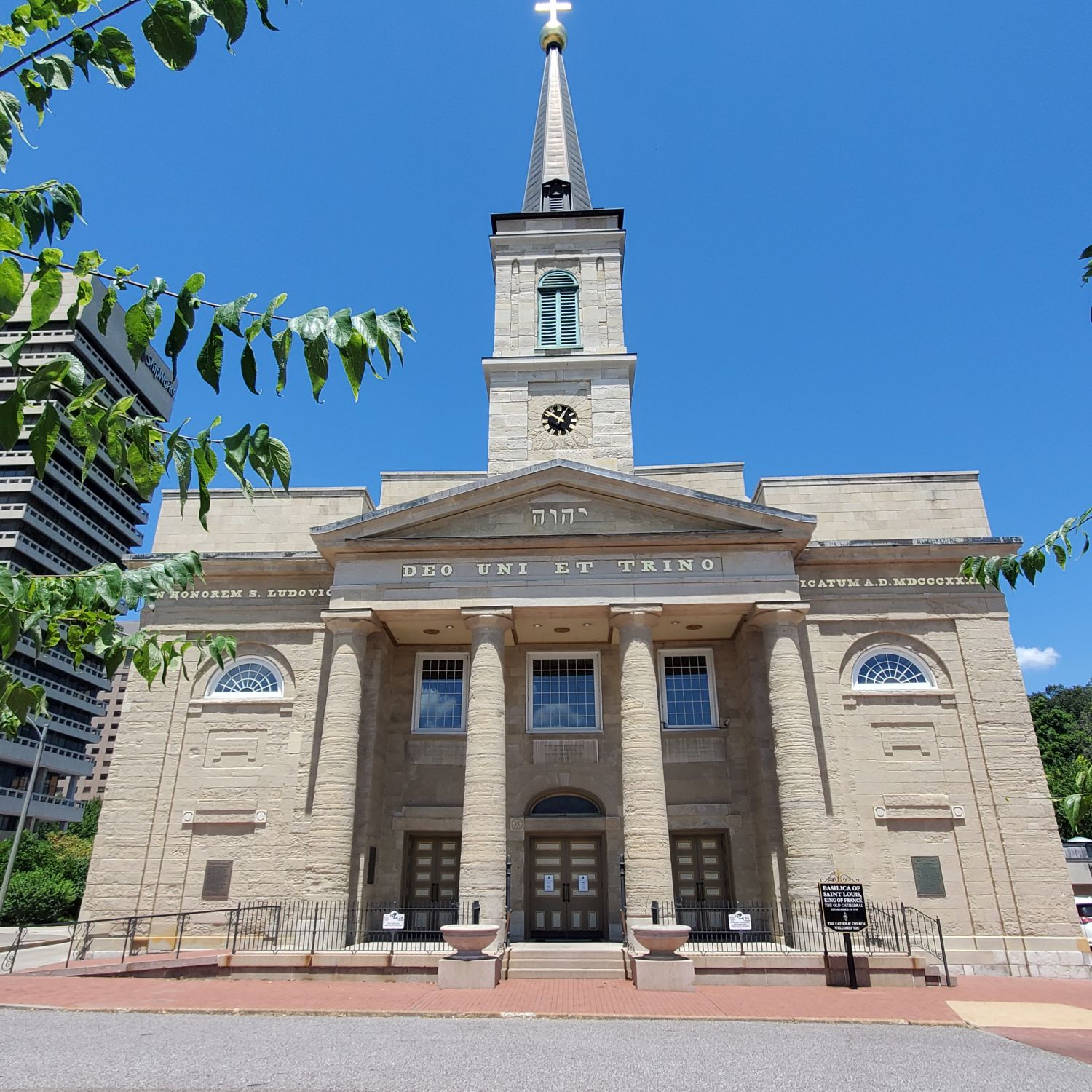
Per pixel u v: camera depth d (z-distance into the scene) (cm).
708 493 3012
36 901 4272
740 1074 1124
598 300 3384
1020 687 2627
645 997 1819
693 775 2717
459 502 2662
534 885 2673
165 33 377
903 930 2392
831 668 2670
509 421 3166
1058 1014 1672
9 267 394
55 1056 1178
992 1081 1091
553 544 2591
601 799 2708
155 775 2639
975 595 2736
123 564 2850
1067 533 680
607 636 2817
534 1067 1153
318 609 2797
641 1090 1030
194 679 2747
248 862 2544
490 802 2319
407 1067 1141
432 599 2570
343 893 2303
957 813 2514
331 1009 1622
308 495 3025
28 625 504
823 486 2977
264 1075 1079
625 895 2312
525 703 2827
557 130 4103
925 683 2673
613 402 3169
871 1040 1398
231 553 2895
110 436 428
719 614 2619
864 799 2538
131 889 2523
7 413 385
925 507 2939
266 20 385
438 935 2588
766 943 2325
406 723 2802
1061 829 5156
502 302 3422
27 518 7694
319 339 368
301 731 2662
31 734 7819
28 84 422
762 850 2536
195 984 1966
